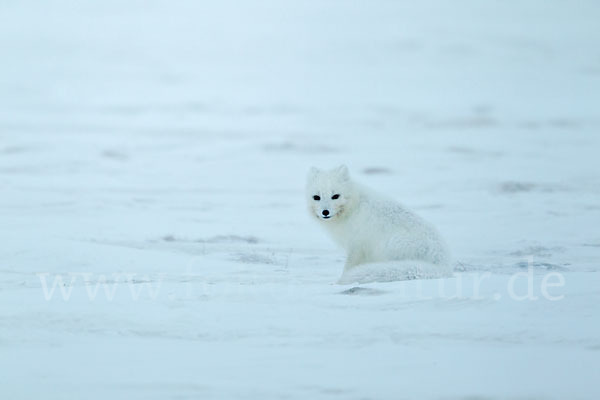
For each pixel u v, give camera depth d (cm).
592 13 18538
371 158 3281
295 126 4900
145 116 5634
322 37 14238
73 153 3434
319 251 1423
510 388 596
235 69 10044
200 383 602
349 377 616
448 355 664
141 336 717
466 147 3616
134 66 10406
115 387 594
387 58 10912
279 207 2128
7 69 9519
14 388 592
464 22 16762
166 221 1805
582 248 1405
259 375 620
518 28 15288
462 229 1686
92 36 14762
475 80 8350
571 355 664
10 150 3550
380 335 714
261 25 17275
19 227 1620
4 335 712
